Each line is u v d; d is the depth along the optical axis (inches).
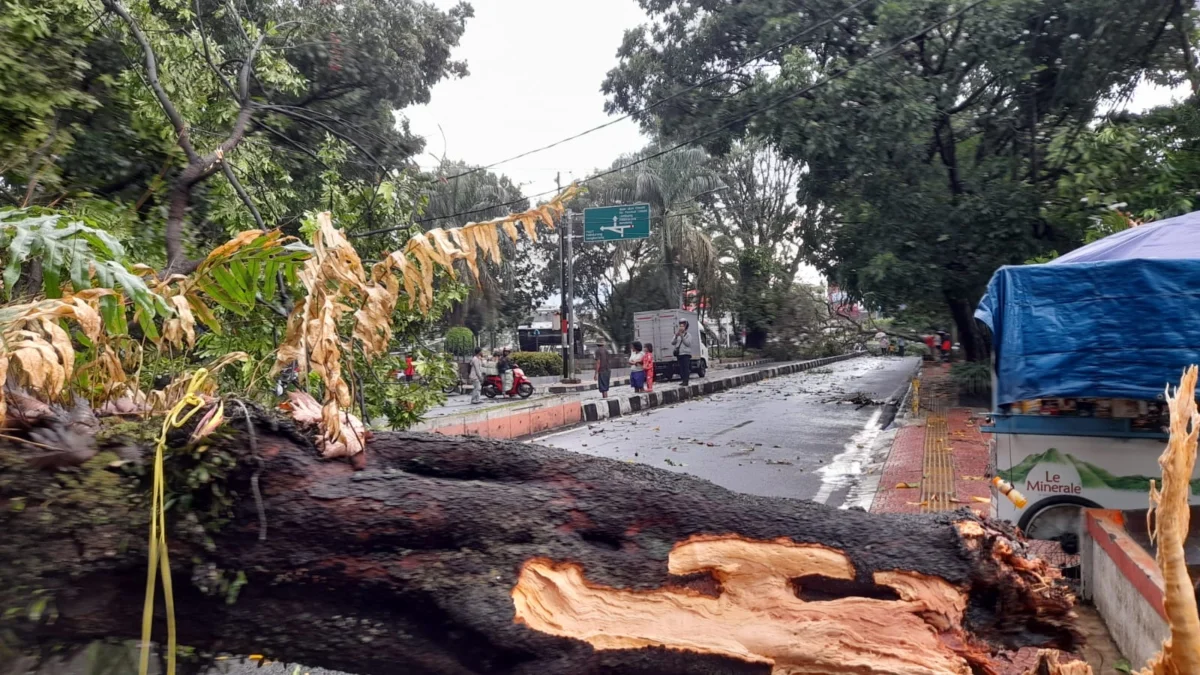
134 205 190.1
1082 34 551.2
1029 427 203.9
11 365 81.0
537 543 85.4
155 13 324.5
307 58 362.9
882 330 987.3
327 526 81.4
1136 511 192.7
